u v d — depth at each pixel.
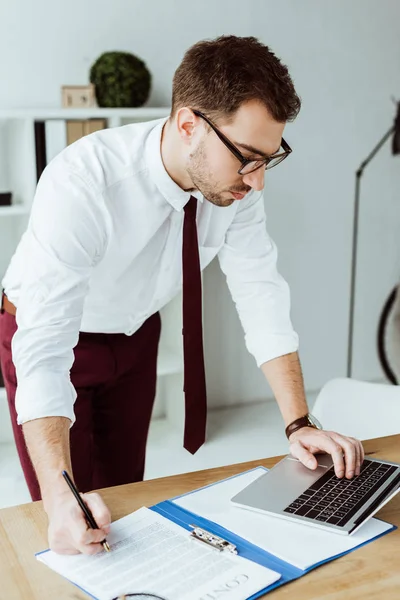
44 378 1.36
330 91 3.69
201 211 1.71
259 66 1.32
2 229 3.28
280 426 3.58
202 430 1.78
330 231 3.84
